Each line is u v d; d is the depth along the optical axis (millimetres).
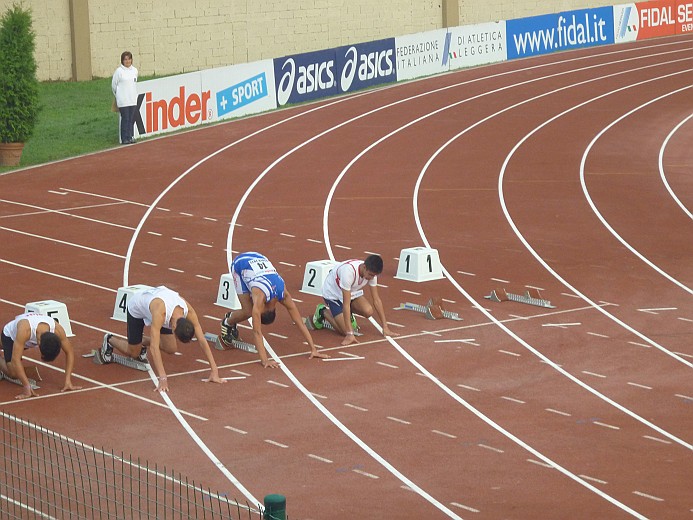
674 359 35312
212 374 33156
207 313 39312
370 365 34656
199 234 49219
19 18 61406
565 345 36469
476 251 47031
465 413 31000
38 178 59531
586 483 26672
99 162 62969
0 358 33344
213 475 26953
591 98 81438
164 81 70000
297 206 53906
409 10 100125
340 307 36844
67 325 37250
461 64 94250
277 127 72125
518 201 55062
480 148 66438
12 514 24344
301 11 93688
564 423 30344
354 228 50281
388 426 30078
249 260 34812
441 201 54969
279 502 17953
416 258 43094
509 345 36438
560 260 45969
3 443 28594
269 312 34938
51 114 74750
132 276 43438
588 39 105438
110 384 33000
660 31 111500
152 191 56750
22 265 44812
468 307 40250
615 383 33281
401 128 71750
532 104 79188
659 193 56938
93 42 84812
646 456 28266
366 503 25531
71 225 50688
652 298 41375
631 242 48688
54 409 31062
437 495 25969
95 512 24609
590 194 56531
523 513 25078
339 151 65562
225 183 58344
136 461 27703
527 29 99875
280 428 29891
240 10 90562
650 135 70062
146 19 86562
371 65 85938
